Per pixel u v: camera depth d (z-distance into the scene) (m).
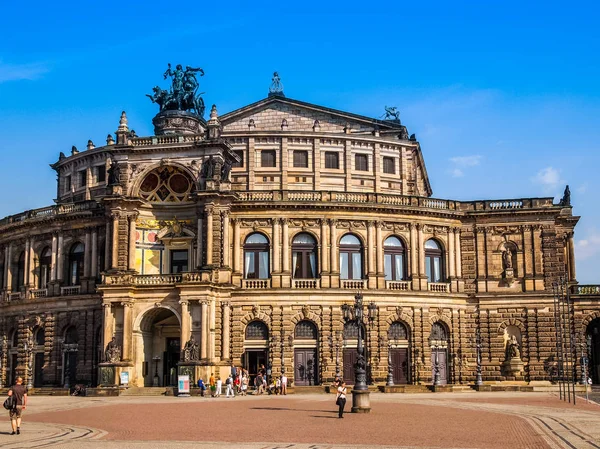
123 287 79.50
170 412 52.84
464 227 92.44
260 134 94.88
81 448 32.19
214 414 50.59
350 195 88.44
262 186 94.56
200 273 78.81
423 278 88.81
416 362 86.44
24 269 95.19
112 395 76.62
